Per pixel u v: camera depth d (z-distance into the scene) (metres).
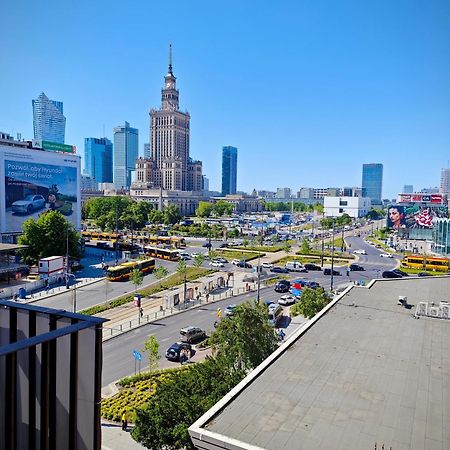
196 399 26.66
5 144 119.12
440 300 43.16
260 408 19.86
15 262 91.56
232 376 29.69
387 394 21.67
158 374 41.91
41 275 82.19
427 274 97.44
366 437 17.72
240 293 78.88
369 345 28.98
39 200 123.06
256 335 35.16
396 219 190.38
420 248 151.12
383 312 37.94
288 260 118.31
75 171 135.62
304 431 17.97
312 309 54.12
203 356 48.00
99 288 79.69
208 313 65.12
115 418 33.81
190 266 107.00
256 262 114.38
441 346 29.12
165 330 56.66
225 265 109.44
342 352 27.48
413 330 32.72
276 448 16.67
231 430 17.86
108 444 30.28
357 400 20.94
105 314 63.19
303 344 28.83
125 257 118.06
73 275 87.88
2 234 112.50
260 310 36.97
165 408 26.44
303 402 20.56
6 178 113.19
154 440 25.89
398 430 18.31
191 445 24.64
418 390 22.22
